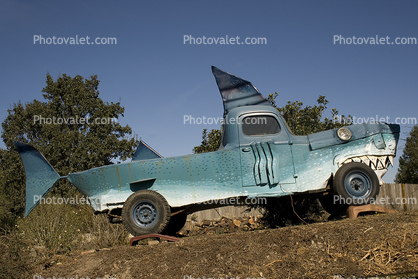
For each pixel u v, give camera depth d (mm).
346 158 6273
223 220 11781
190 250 4949
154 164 6375
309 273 4023
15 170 24453
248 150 6285
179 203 6242
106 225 9078
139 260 4988
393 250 4160
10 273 5652
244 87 6832
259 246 4688
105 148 23031
